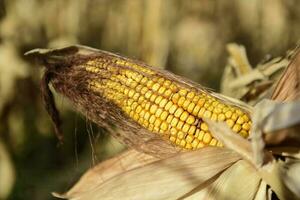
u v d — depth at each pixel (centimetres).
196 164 49
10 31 126
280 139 45
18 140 132
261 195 47
